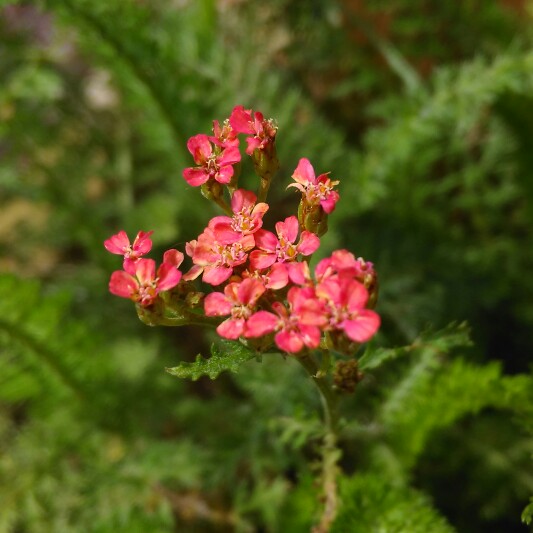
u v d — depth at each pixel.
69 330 0.34
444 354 0.34
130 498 0.34
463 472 0.34
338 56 0.43
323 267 0.23
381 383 0.34
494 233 0.40
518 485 0.33
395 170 0.37
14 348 0.34
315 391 0.33
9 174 0.42
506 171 0.40
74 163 0.46
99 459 0.36
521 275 0.38
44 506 0.34
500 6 0.44
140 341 0.39
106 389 0.36
